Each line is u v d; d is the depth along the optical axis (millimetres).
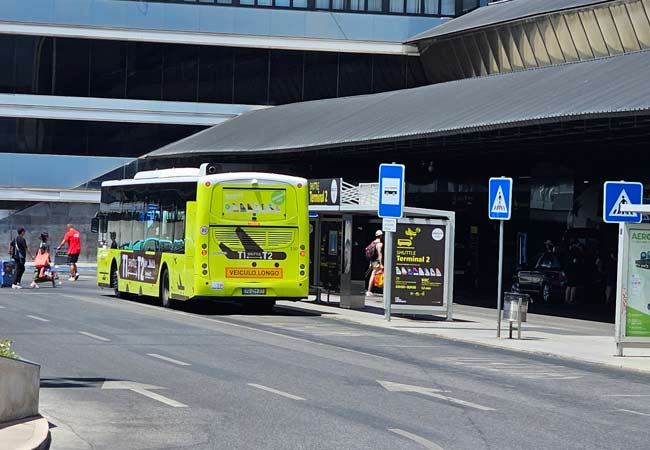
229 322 28344
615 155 45906
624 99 31297
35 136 67812
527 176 51562
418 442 11742
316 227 37594
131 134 68938
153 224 34125
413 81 70562
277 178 30922
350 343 23734
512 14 55406
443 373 18688
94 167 68438
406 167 58312
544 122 32938
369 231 52062
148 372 17297
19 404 12156
